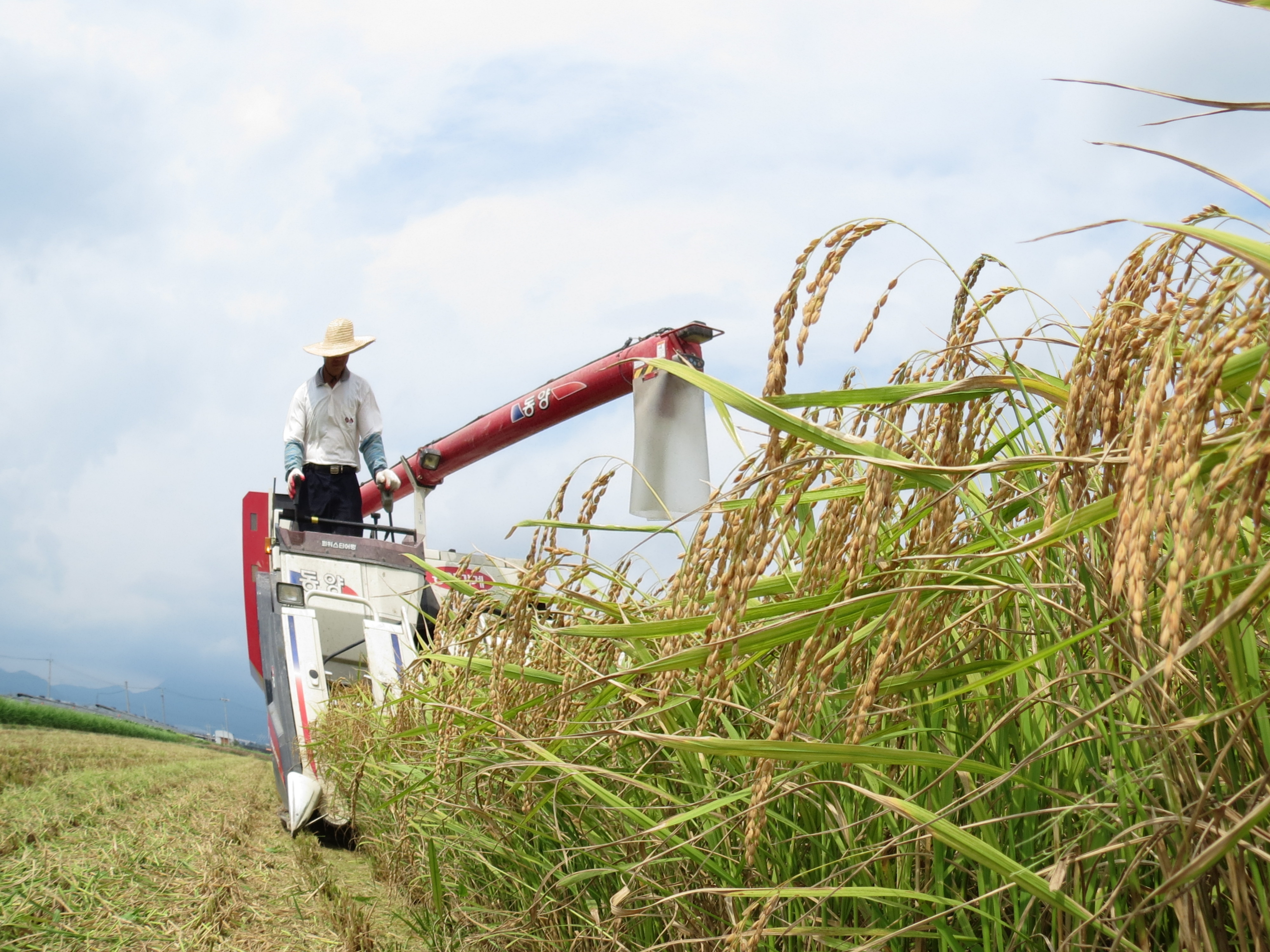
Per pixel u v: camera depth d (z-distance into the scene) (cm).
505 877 259
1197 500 82
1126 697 113
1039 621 132
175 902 365
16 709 2839
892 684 129
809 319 108
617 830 207
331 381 773
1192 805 95
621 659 216
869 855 142
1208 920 96
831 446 107
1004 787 132
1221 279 83
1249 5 82
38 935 314
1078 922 114
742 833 162
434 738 295
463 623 284
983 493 146
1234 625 88
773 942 154
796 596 143
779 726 113
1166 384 74
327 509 762
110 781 836
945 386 111
